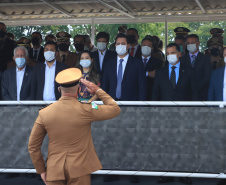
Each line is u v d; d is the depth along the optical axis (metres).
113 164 5.28
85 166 3.88
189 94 6.01
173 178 5.42
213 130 5.11
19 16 10.89
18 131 5.39
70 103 3.93
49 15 10.77
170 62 6.05
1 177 5.66
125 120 5.26
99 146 5.30
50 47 6.11
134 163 5.24
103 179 5.45
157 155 5.20
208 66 6.74
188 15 10.15
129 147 5.25
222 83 6.05
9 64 7.40
